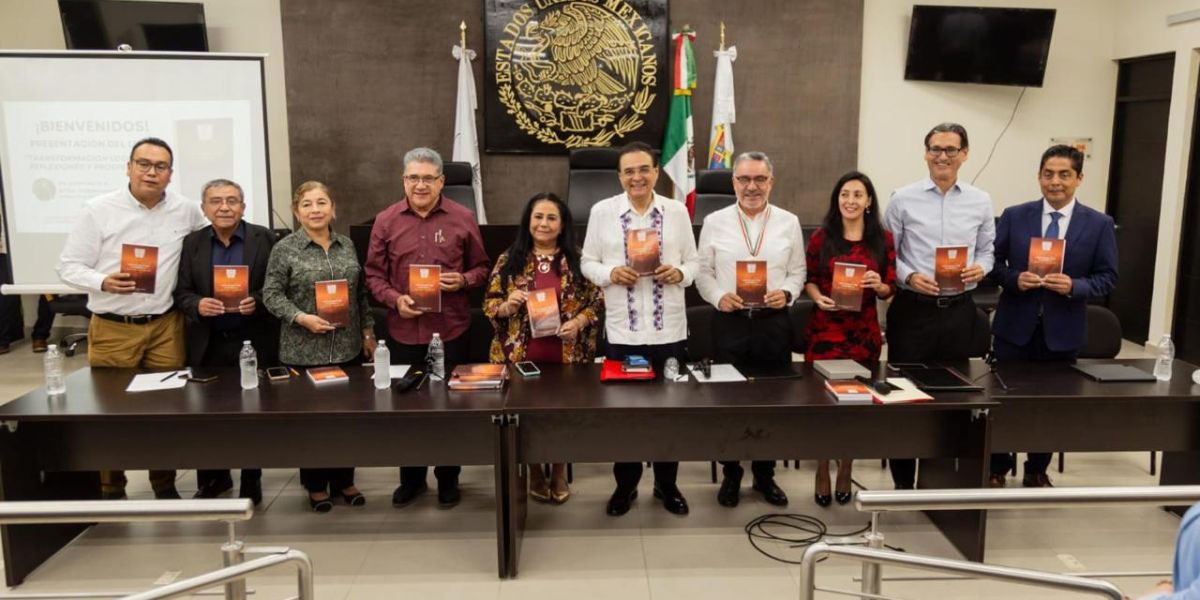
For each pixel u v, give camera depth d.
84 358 6.12
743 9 6.38
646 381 2.88
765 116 6.51
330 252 3.23
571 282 3.16
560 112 6.45
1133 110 6.39
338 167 6.45
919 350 3.27
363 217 6.52
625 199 3.14
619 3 6.32
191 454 2.76
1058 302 3.24
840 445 2.82
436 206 3.30
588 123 6.47
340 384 2.90
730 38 6.41
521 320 3.22
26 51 5.21
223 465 2.77
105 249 3.24
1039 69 6.29
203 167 5.46
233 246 3.30
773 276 3.15
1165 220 5.91
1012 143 6.64
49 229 5.40
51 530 2.93
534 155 6.53
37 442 2.75
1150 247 6.20
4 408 2.63
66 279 3.20
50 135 5.32
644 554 2.94
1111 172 6.66
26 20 6.22
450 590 2.70
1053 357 3.32
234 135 5.45
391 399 2.71
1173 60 5.91
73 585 2.75
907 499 1.71
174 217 3.32
